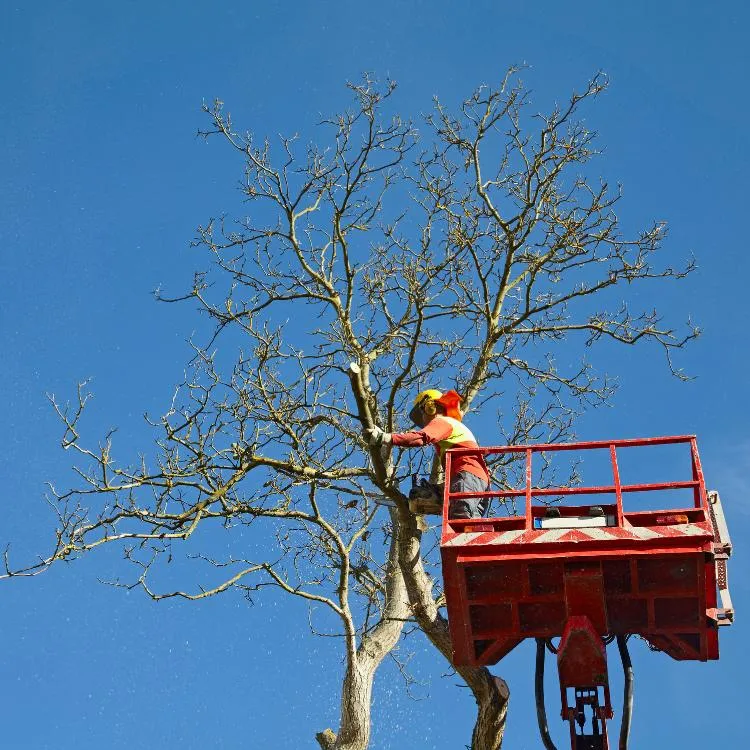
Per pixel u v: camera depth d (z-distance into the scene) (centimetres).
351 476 1524
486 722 1539
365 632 1684
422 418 1454
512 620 1254
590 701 1267
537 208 1709
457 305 1731
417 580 1560
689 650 1265
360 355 1639
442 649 1559
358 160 1684
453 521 1259
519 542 1216
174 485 1539
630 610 1246
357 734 1677
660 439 1279
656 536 1191
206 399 1573
